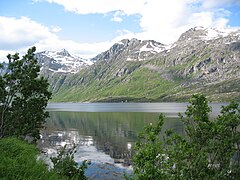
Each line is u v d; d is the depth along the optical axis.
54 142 66.94
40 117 24.53
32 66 23.06
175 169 12.77
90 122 122.69
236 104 14.05
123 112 180.38
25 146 13.81
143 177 11.80
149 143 12.89
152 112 169.75
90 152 54.94
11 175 8.85
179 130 76.12
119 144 64.94
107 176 36.62
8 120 22.83
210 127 13.70
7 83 22.17
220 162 13.17
